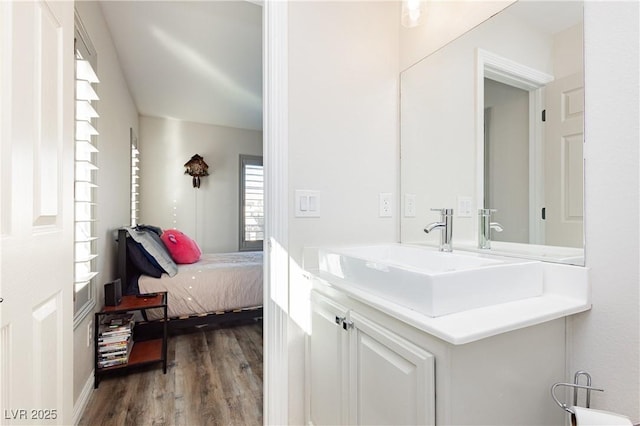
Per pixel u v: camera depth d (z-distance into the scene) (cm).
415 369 78
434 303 77
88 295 190
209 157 476
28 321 79
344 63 152
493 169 123
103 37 224
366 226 156
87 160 169
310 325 140
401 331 85
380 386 91
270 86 140
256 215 508
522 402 83
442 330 69
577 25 95
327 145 148
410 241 159
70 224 105
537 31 106
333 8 150
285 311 139
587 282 90
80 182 161
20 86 76
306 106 144
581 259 93
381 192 160
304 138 143
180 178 457
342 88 151
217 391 191
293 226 141
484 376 76
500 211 120
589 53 92
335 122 150
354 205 154
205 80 325
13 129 73
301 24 143
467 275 83
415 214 157
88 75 170
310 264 143
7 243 70
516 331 82
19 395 75
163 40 254
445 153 142
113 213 262
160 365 223
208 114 431
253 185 507
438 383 73
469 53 130
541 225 105
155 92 353
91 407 174
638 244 81
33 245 81
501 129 119
